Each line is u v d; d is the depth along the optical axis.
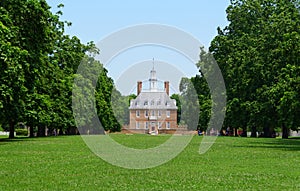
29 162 24.39
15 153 31.03
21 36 44.44
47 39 47.25
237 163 24.44
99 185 16.23
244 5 71.25
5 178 17.73
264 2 69.62
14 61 39.19
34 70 45.47
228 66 68.38
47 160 25.66
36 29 45.72
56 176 18.50
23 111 47.72
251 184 16.48
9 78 39.69
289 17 53.91
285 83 46.50
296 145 43.62
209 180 17.56
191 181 17.30
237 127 70.00
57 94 65.69
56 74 63.81
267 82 56.28
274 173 19.77
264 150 35.62
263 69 55.81
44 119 54.78
